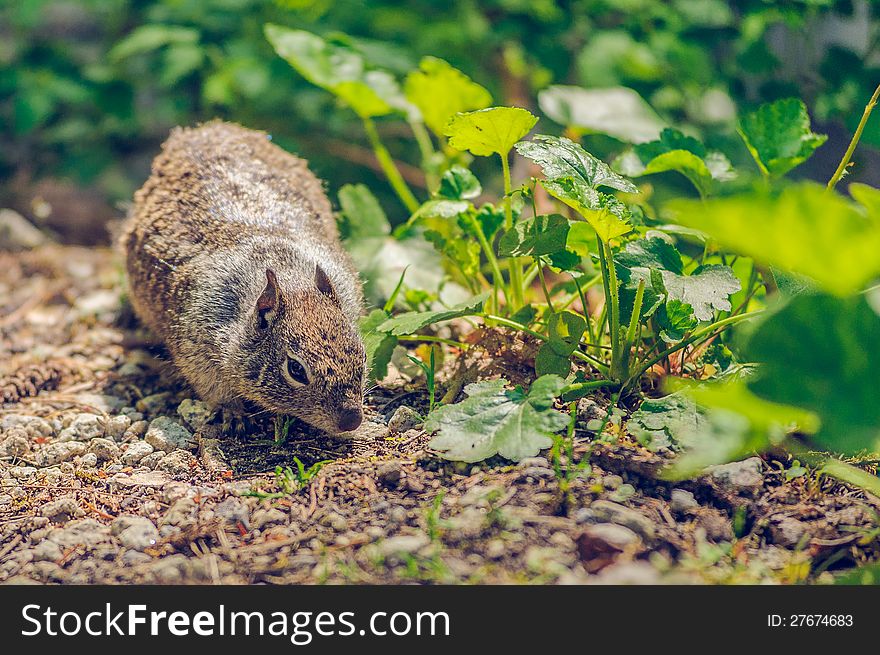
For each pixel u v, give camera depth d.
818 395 0.58
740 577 0.59
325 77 0.79
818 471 0.63
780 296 0.64
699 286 0.65
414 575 0.60
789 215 0.56
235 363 0.69
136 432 0.70
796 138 0.70
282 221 0.74
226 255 0.72
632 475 0.64
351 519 0.63
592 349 0.69
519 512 0.62
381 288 0.76
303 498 0.64
